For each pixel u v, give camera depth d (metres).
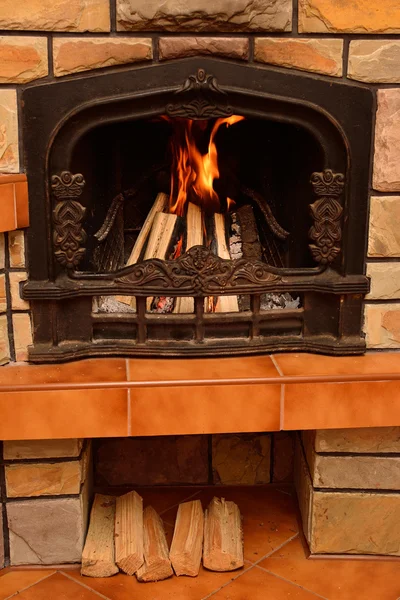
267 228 1.86
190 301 1.74
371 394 1.55
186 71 1.48
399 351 1.68
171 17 1.44
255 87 1.50
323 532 1.68
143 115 1.51
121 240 1.86
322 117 1.53
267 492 1.96
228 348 1.63
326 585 1.61
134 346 1.62
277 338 1.65
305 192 1.68
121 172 1.82
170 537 1.75
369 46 1.50
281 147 1.79
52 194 1.53
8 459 1.59
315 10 1.47
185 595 1.57
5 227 1.49
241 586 1.60
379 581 1.62
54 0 1.43
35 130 1.50
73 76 1.48
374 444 1.63
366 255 1.61
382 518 1.68
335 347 1.63
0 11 1.43
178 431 1.55
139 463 1.93
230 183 1.86
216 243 1.78
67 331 1.62
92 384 1.51
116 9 1.44
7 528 1.64
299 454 1.87
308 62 1.50
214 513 1.78
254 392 1.53
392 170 1.56
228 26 1.46
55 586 1.60
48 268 1.57
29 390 1.50
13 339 1.60
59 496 1.63
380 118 1.53
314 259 1.61
